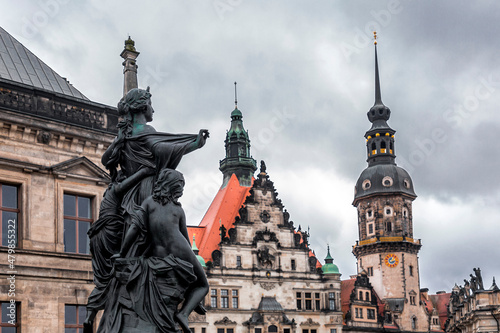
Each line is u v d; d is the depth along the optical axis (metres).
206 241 76.56
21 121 31.06
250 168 91.50
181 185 7.84
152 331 7.45
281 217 80.25
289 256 79.38
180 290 7.65
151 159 8.20
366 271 103.88
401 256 105.19
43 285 30.62
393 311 100.31
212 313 72.06
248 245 76.81
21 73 35.09
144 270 7.57
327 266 81.56
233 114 93.44
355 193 113.19
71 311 31.66
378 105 116.06
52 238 31.52
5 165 30.38
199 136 8.12
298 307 78.50
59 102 32.94
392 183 108.88
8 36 37.50
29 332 29.73
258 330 74.44
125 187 8.19
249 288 75.56
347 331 88.56
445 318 123.94
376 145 114.06
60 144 32.75
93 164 33.25
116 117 35.09
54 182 32.03
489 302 72.69
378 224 107.88
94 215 33.41
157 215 7.68
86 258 32.28
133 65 35.59
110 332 7.50
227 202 82.50
